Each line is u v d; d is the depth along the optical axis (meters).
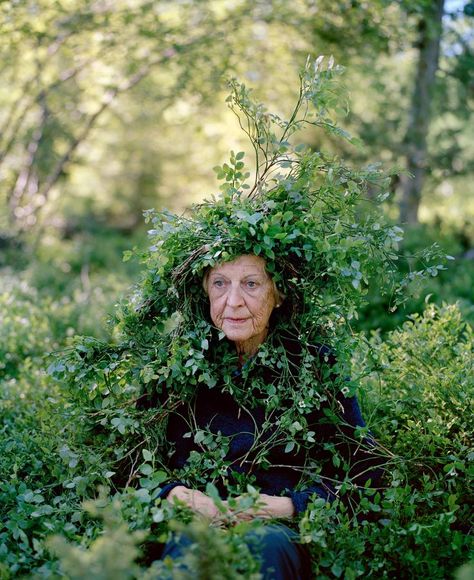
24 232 9.52
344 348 2.53
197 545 1.82
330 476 2.53
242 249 2.39
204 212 2.56
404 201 8.29
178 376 2.46
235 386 2.43
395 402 2.75
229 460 2.44
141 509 2.14
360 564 2.24
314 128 7.88
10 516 2.45
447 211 11.30
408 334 3.12
